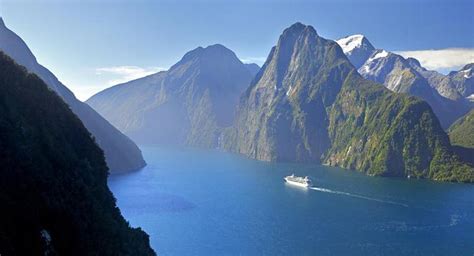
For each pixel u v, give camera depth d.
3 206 78.88
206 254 177.50
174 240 194.25
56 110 118.88
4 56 116.62
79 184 100.31
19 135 92.69
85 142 123.19
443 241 197.88
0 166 83.62
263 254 178.12
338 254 179.50
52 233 85.12
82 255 88.25
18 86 110.81
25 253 77.44
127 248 104.12
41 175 89.25
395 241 197.25
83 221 93.19
